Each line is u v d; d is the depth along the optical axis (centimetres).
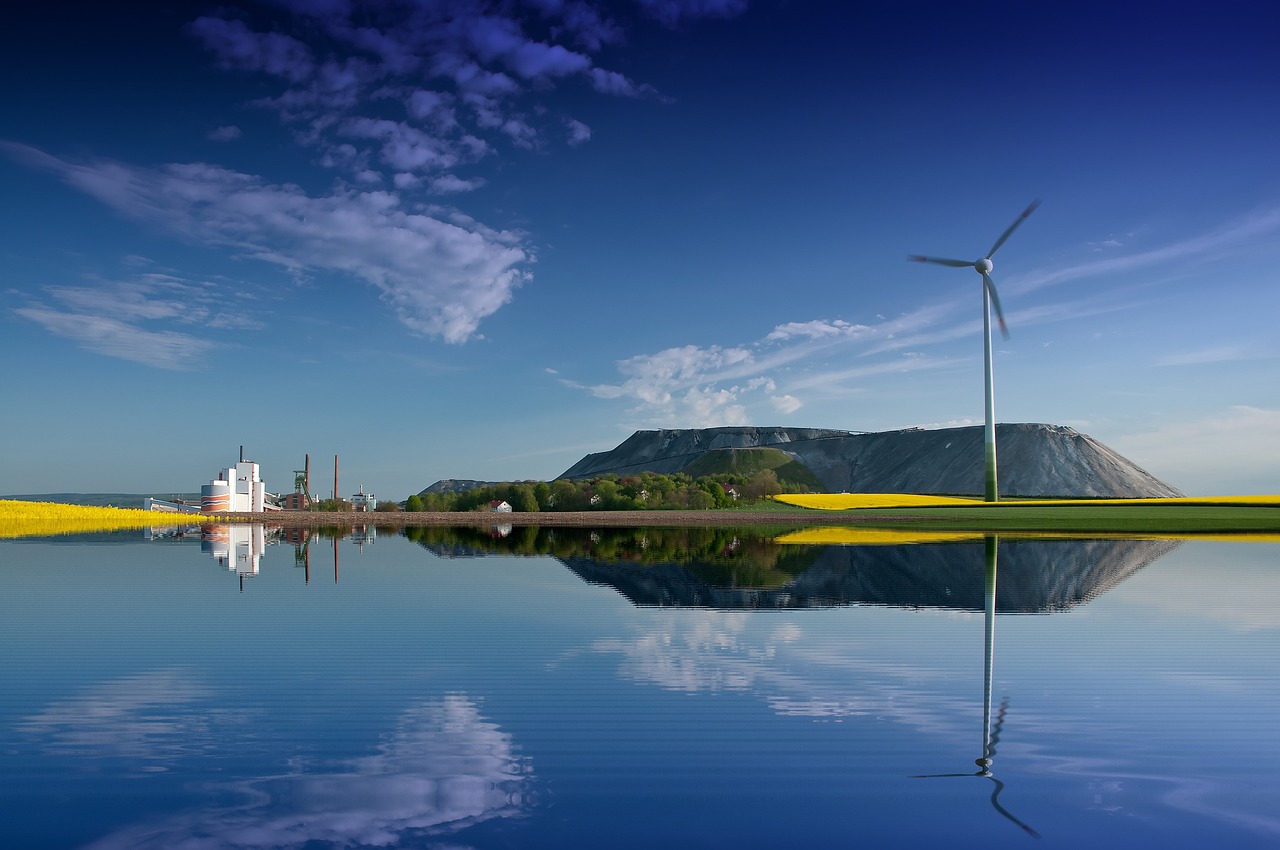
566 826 629
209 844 593
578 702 969
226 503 11038
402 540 4459
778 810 662
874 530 5347
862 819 646
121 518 7806
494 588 2105
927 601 1836
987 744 822
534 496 12631
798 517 7694
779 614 1642
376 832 614
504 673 1112
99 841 598
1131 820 644
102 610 1680
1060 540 4141
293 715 914
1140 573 2466
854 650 1276
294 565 2777
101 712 921
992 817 650
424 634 1400
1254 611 1686
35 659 1205
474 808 661
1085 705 960
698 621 1550
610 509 11694
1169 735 851
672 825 631
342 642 1334
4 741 822
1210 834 618
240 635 1395
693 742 825
